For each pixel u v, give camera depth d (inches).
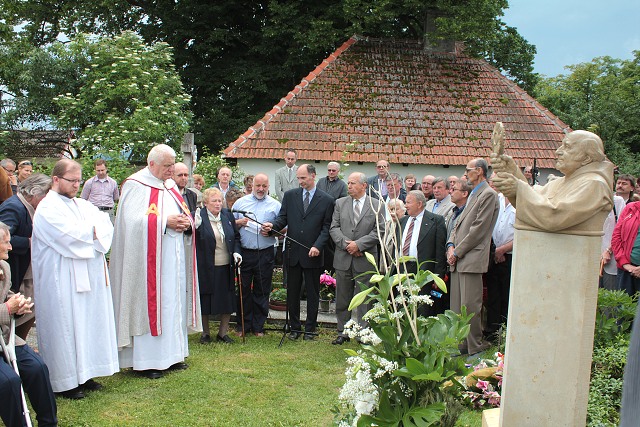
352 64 656.4
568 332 131.3
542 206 128.6
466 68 669.9
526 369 133.9
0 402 150.9
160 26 836.0
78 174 203.8
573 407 132.0
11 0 837.8
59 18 861.2
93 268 206.4
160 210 231.3
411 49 687.1
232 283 278.2
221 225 277.0
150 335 226.8
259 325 295.1
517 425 135.1
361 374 143.9
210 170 523.8
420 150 580.7
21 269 213.6
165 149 235.9
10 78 766.5
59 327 197.0
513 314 134.5
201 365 242.8
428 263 259.8
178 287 235.3
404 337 147.9
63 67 710.5
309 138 583.2
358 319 278.7
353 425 145.6
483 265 240.7
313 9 769.6
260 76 803.4
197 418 189.5
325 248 329.4
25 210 211.0
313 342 283.4
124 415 190.1
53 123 632.4
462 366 145.3
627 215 268.1
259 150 569.6
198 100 840.3
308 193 290.7
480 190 245.9
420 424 133.0
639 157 853.8
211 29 834.2
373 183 376.8
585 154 131.3
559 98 944.9
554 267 131.1
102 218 211.6
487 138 595.8
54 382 197.2
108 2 786.2
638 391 42.9
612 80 1132.5
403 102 622.8
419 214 266.2
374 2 684.1
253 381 225.6
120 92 570.3
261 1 842.8
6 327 158.1
